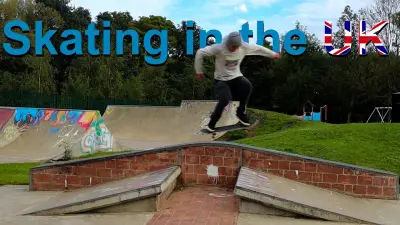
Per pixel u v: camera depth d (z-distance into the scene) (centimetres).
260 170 810
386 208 725
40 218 617
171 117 2395
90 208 637
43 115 1684
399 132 1334
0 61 3903
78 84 3378
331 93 4166
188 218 602
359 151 1173
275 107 4566
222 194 758
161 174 741
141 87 3828
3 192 820
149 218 603
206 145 819
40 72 3328
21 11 4350
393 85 3547
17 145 1556
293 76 4238
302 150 1199
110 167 825
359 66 3800
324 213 619
